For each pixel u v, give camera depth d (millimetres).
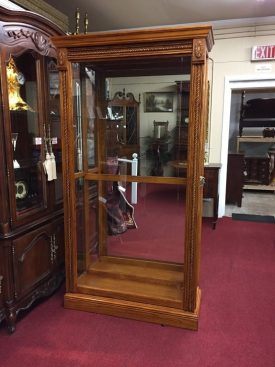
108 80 2283
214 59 4262
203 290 2574
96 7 3576
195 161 1854
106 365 1748
